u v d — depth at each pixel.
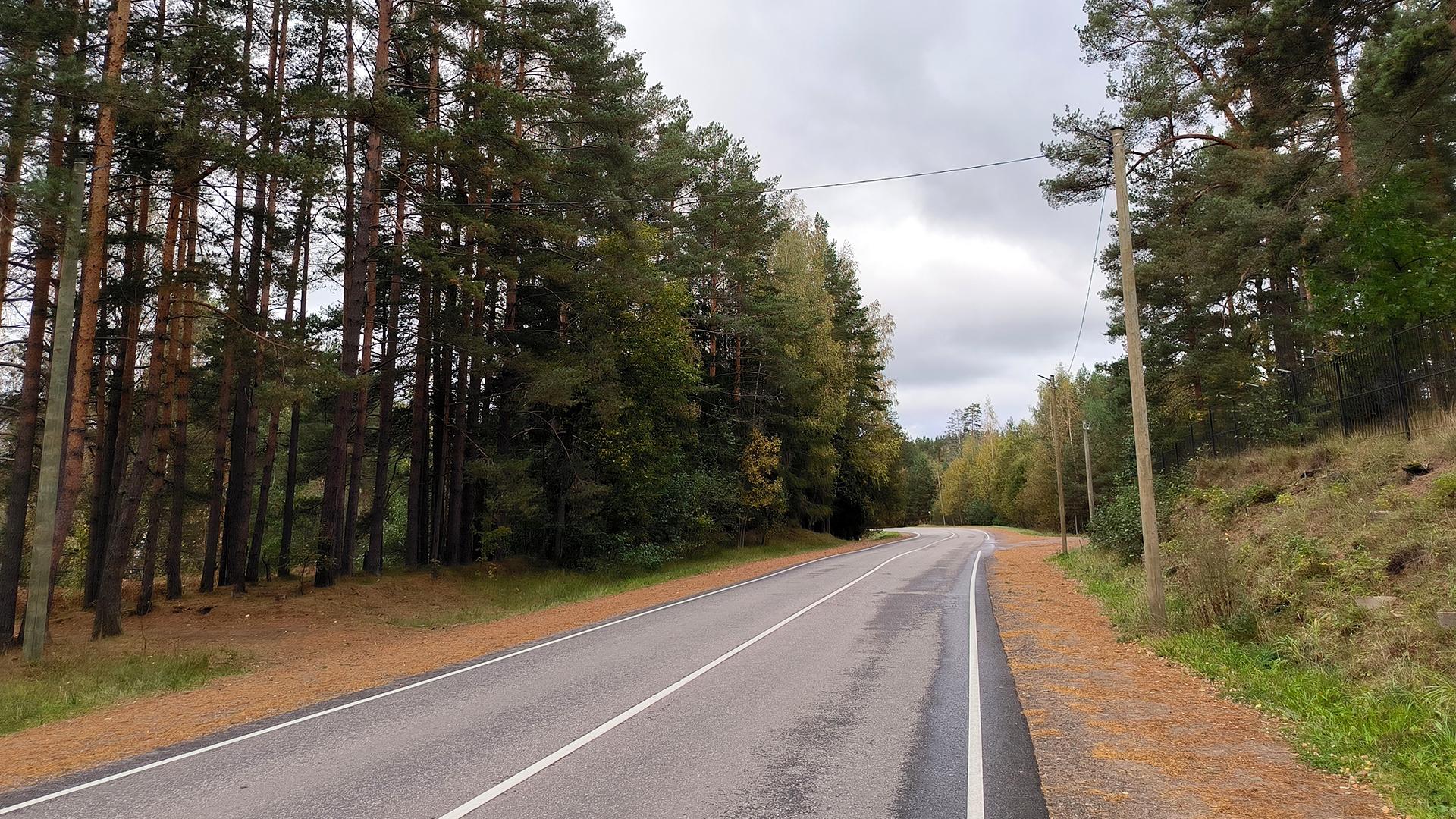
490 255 23.03
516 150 21.06
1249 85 16.56
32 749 7.69
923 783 5.73
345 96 17.83
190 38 15.70
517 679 10.12
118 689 11.16
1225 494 18.33
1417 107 15.50
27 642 12.50
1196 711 7.81
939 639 12.67
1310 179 16.92
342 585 20.17
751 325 36.50
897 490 65.31
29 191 11.86
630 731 7.31
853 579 24.12
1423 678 7.24
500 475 23.61
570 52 24.59
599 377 26.27
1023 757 6.33
